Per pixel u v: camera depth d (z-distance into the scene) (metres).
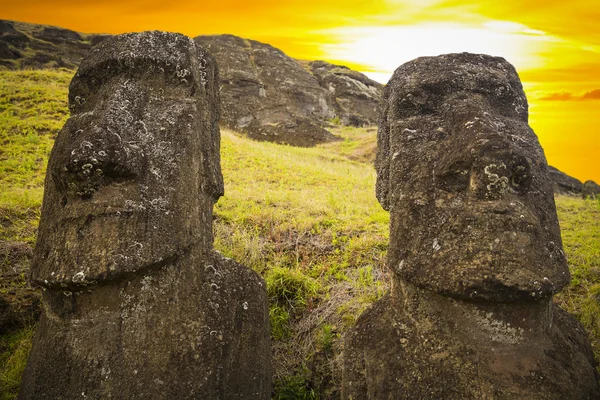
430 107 4.12
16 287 5.47
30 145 10.65
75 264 3.34
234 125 30.97
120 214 3.44
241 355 3.77
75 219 3.43
